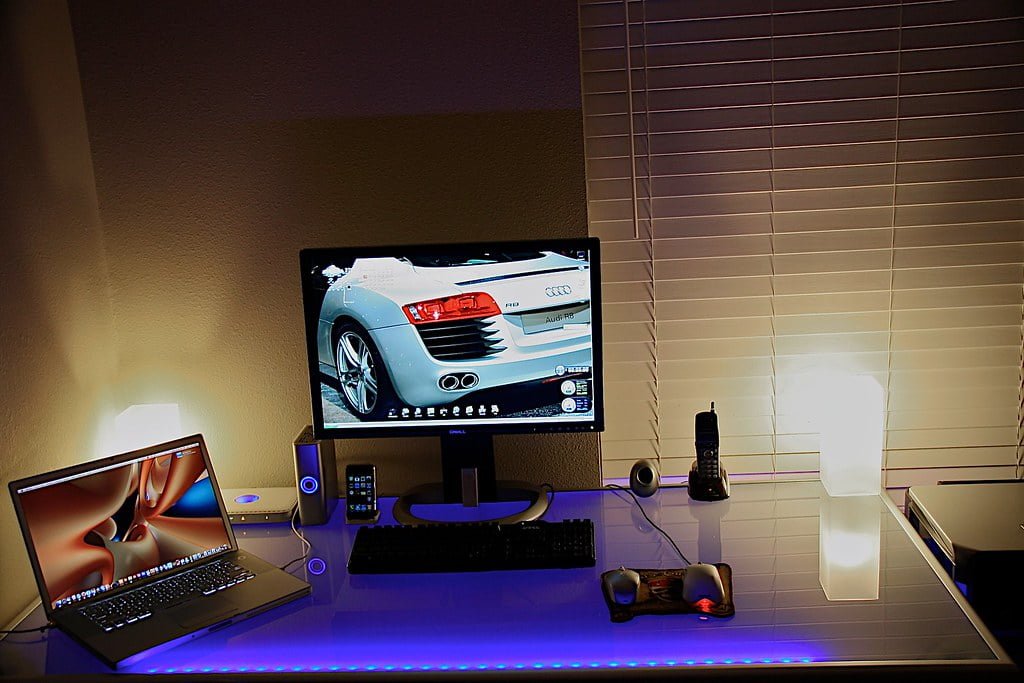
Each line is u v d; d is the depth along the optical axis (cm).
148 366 219
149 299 215
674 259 215
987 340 218
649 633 154
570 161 206
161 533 178
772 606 161
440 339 195
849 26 202
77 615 161
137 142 207
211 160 208
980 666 142
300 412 221
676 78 206
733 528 193
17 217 175
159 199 210
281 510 206
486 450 206
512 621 159
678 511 203
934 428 223
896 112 206
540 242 189
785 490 212
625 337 220
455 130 205
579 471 221
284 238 212
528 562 177
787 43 204
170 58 203
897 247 213
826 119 207
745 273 215
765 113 207
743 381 221
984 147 208
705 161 210
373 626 160
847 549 182
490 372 196
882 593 165
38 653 157
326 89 204
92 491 171
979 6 201
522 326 193
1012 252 213
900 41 203
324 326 195
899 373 220
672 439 224
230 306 216
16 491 161
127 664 149
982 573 174
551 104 204
